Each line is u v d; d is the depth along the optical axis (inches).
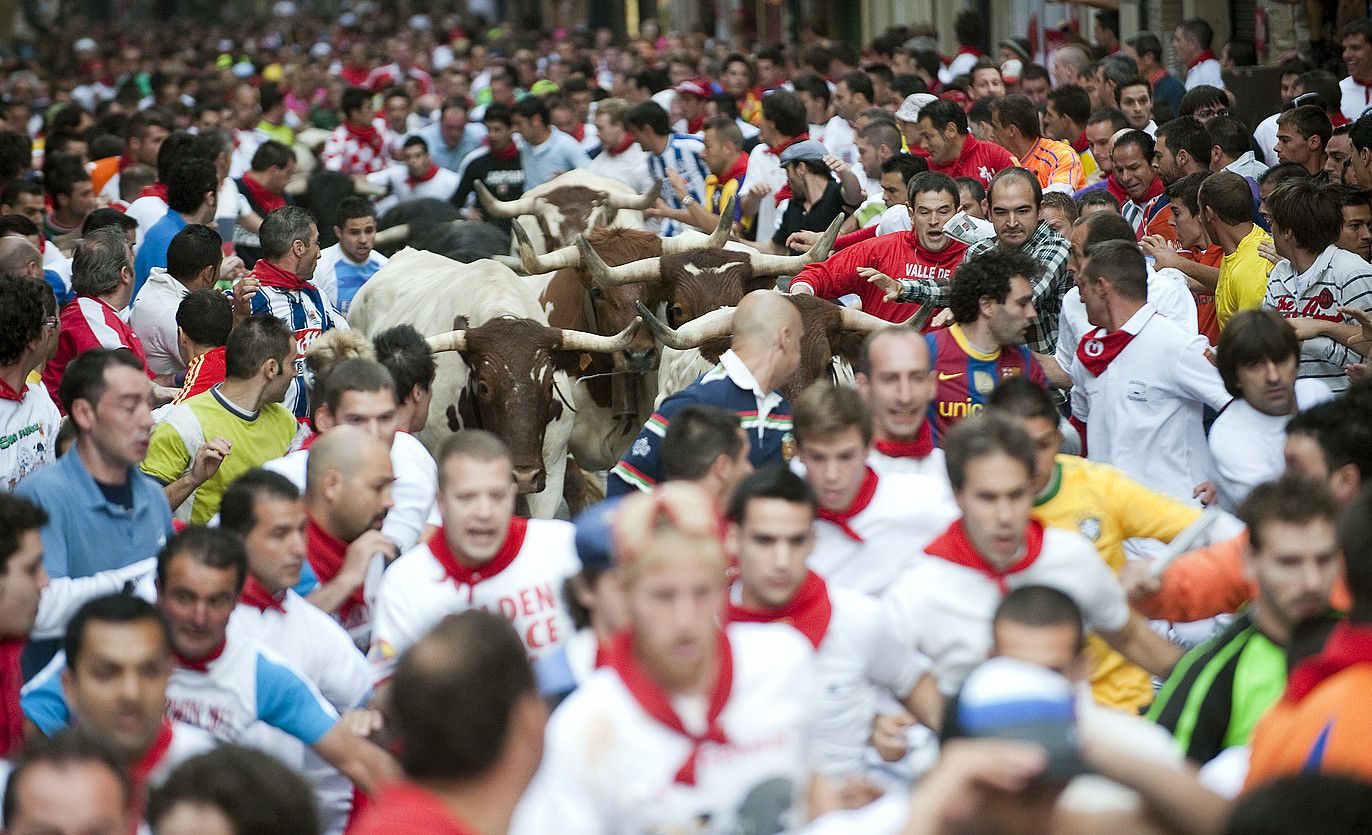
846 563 385.4
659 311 673.0
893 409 425.4
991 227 669.9
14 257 668.7
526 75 2075.5
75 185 994.7
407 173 1218.0
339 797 372.8
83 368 417.1
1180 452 520.7
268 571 370.0
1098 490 406.6
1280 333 452.4
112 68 2815.0
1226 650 311.3
